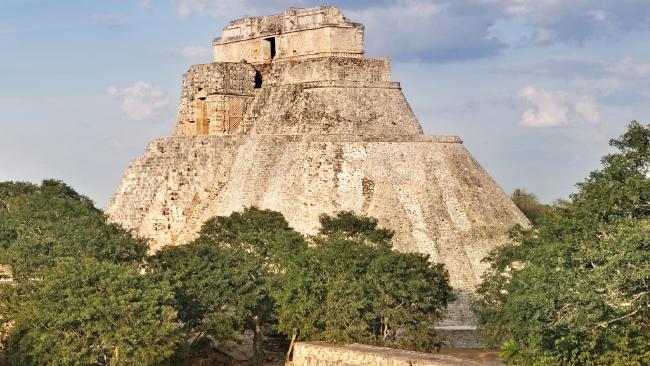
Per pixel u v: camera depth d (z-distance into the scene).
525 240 95.31
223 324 94.06
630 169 77.75
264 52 154.00
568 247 75.25
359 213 131.88
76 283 81.81
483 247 132.62
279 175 137.75
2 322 83.81
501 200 141.00
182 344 84.75
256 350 99.12
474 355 102.62
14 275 91.06
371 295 95.44
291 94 145.50
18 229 110.19
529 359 74.31
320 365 80.50
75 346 78.50
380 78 146.38
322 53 144.88
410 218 132.25
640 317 71.50
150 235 143.75
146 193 146.38
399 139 139.62
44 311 79.81
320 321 92.50
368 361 76.12
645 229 70.31
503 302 94.12
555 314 71.44
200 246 101.69
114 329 79.38
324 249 99.62
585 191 79.44
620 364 69.06
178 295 91.81
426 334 96.31
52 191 147.38
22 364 78.88
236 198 139.75
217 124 149.25
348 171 135.00
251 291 96.38
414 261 99.06
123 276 82.62
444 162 140.25
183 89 154.88
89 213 124.25
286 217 133.62
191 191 143.88
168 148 147.00
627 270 69.81
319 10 145.12
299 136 139.62
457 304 124.56
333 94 142.88
